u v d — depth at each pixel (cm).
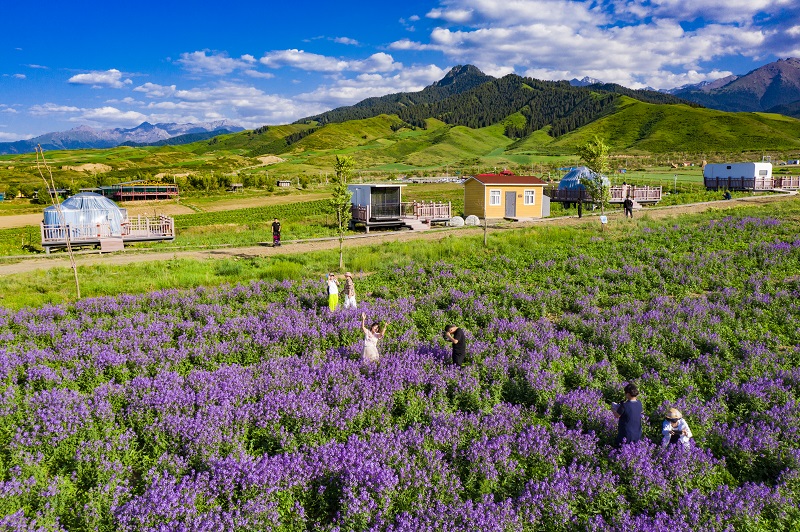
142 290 2409
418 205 4978
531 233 3716
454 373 1238
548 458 911
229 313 1902
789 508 796
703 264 2406
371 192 4772
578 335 1609
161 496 753
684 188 8438
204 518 730
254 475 801
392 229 4819
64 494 800
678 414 966
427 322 1758
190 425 967
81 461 881
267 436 989
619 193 6206
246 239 4294
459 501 781
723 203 5475
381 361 1305
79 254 3712
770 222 3481
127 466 893
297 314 1788
